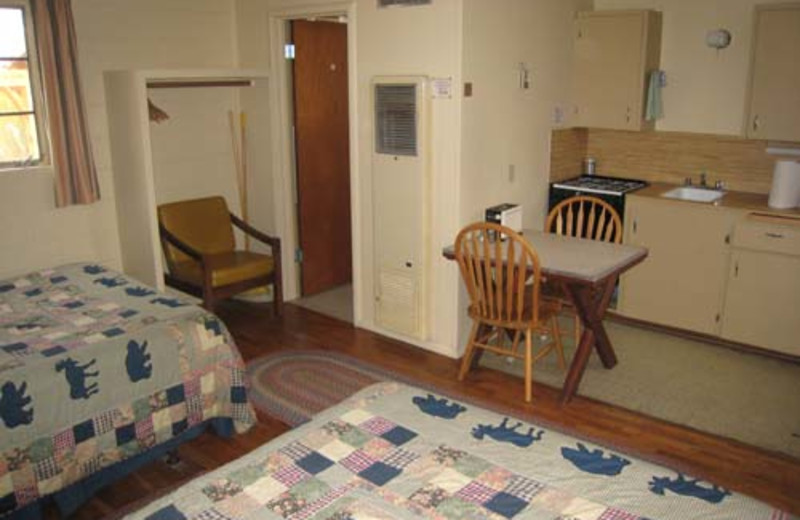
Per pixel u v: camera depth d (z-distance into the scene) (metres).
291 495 1.73
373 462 1.88
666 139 4.91
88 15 4.25
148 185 4.25
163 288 4.48
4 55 3.97
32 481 2.57
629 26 4.58
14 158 4.11
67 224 4.33
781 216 4.02
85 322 3.13
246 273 4.61
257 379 3.91
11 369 2.61
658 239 4.46
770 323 4.13
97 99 4.38
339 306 5.15
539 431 2.05
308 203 5.25
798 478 2.95
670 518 1.63
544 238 3.95
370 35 4.13
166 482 2.96
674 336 4.52
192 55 4.84
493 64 4.02
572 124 4.97
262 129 5.02
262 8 4.80
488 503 1.69
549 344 4.17
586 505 1.68
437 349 4.29
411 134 4.01
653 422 3.42
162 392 2.95
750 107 4.21
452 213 4.01
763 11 4.04
